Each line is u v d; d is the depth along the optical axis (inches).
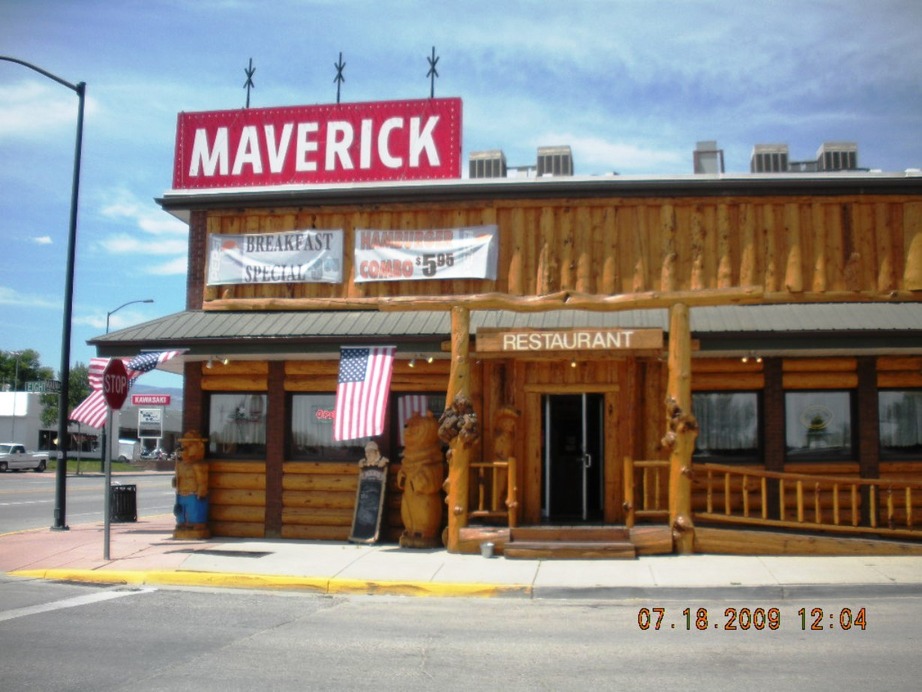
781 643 331.0
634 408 579.2
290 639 341.4
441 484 572.1
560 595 438.9
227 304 633.0
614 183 592.1
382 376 561.3
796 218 589.0
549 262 597.9
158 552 549.6
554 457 596.1
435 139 657.6
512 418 578.9
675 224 593.9
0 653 316.5
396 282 618.5
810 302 583.5
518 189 600.1
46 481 1674.5
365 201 622.5
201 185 680.4
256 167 674.8
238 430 630.5
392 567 495.2
